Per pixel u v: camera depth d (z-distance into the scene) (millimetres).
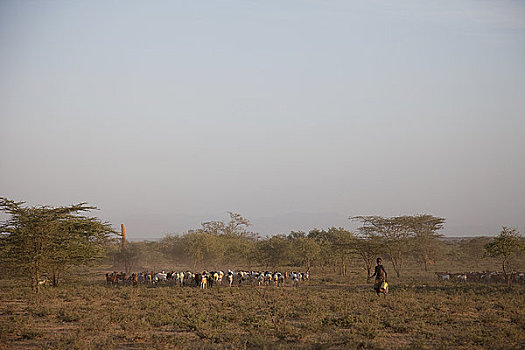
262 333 16188
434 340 15422
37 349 13789
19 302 27281
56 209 36344
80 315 20109
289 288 36594
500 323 18891
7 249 33781
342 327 17641
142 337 15609
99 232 38719
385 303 24438
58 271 37438
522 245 38469
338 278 49281
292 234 96562
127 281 42469
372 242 48375
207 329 16656
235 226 101562
